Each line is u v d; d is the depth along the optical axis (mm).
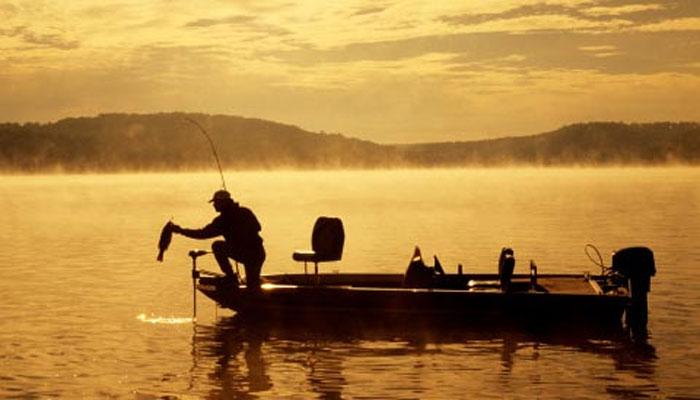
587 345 14336
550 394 11438
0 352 13914
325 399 11297
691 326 15633
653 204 60219
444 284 17609
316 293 15836
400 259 26766
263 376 12484
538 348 14164
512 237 34062
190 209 59938
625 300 15141
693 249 28875
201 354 13820
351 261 26312
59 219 49562
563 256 27406
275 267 25031
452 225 40844
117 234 38094
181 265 25641
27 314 17172
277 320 16031
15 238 36125
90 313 17234
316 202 66062
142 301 18703
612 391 11555
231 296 16062
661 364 12992
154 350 14117
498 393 11508
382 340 14859
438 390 11664
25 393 11633
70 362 13273
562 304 15336
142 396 11508
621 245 30594
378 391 11648
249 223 16125
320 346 14398
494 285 16562
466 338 14945
